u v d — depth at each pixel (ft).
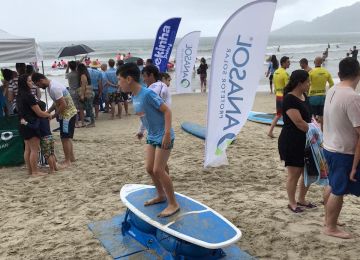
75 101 34.96
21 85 21.08
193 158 24.40
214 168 22.20
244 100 16.69
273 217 15.26
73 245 13.74
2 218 16.51
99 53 230.27
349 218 15.01
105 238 13.98
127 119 39.68
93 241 13.88
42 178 21.79
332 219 13.35
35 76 21.49
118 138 31.12
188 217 12.25
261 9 15.69
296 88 14.25
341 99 11.76
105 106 43.29
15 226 15.60
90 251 13.19
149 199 13.55
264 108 43.83
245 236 13.87
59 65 132.57
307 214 15.38
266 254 12.58
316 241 13.20
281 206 16.35
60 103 22.52
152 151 12.96
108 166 23.57
